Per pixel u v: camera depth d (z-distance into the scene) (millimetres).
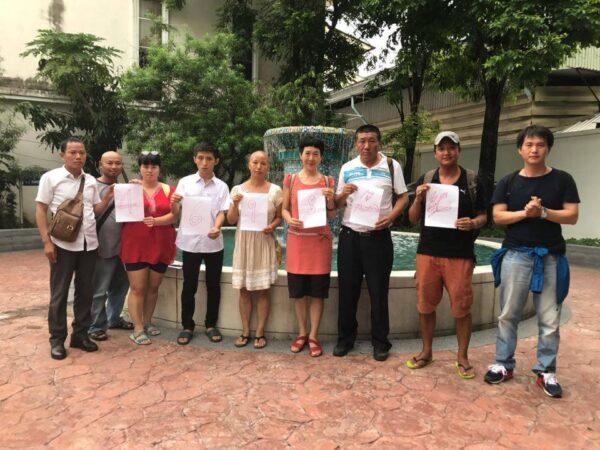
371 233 3553
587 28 7332
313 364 3547
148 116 10992
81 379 3273
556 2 7410
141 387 3143
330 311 4027
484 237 10875
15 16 11977
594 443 2527
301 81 11914
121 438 2520
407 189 3809
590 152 9969
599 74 12219
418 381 3266
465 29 8594
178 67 10391
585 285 7008
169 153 10375
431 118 15852
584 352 3959
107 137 11602
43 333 4324
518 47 8070
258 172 3807
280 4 12078
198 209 3885
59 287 3654
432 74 12242
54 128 12188
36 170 11445
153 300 4156
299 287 3709
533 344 4047
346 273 3631
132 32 13297
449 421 2732
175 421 2699
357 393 3072
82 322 3828
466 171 3279
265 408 2859
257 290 3885
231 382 3223
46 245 3584
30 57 12156
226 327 4172
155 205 3906
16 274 7527
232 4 13453
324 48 13164
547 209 2939
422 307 3426
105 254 4023
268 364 3543
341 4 12570
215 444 2469
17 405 2893
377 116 18375
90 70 11180
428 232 3336
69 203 3619
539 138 2984
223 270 4207
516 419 2768
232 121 10719
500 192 3199
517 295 3139
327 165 6164
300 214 3588
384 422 2711
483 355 3764
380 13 9461
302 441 2508
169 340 4070
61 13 12438
